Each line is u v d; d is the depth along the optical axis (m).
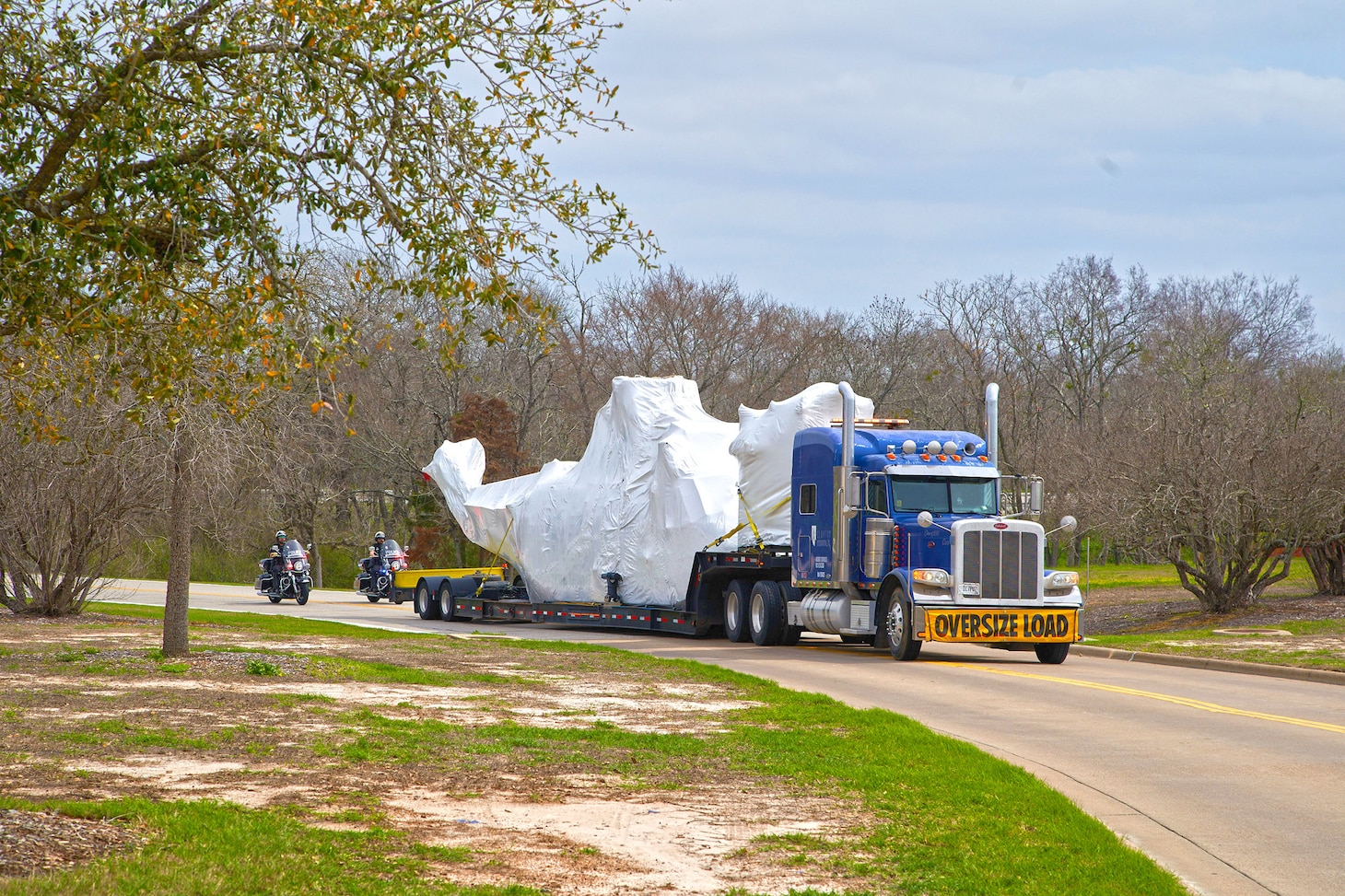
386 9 10.11
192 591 58.72
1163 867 9.47
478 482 43.22
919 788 11.85
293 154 10.26
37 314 9.73
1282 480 34.47
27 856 8.13
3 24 9.74
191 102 10.18
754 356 73.69
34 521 31.41
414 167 10.50
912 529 27.62
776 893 8.40
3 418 13.99
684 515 33.72
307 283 11.40
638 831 10.11
